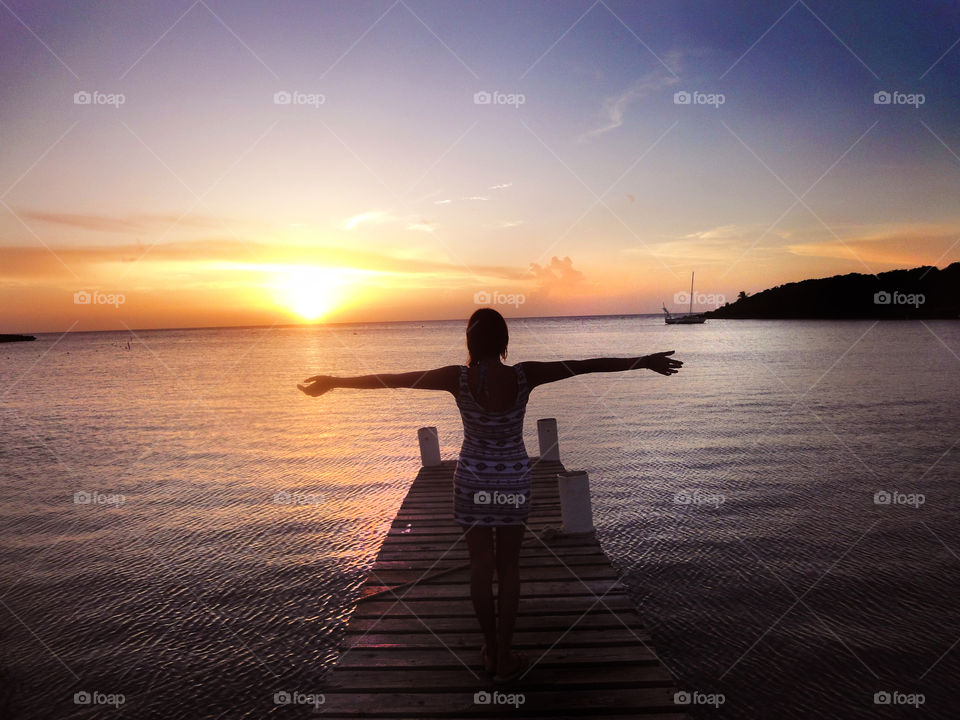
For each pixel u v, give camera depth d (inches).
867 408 914.1
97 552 371.9
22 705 221.3
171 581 326.3
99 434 826.2
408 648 168.6
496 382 127.5
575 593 208.8
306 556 357.7
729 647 251.3
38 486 542.9
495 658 149.2
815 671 233.0
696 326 6432.1
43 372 2273.6
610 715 135.3
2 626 280.5
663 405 1000.2
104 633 272.4
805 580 312.3
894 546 357.1
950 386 1182.9
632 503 447.8
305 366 2112.5
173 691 228.4
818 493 470.0
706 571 325.1
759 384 1294.3
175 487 527.2
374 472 567.5
